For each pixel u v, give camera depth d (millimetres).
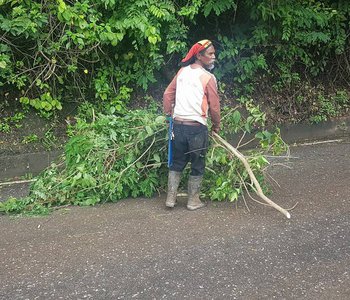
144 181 5391
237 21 7883
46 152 6488
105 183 5246
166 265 3873
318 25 8125
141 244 4258
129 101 7312
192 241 4293
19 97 6641
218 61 7797
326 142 8117
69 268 3855
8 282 3652
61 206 5234
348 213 4867
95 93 7047
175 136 4934
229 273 3738
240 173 5371
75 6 6324
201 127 4910
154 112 7145
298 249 4113
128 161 5316
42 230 4605
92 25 6391
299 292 3471
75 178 5137
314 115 8398
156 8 6570
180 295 3445
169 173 5047
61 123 6793
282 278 3662
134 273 3758
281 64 8281
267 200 4789
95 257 4031
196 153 4910
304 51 8359
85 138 5477
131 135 5543
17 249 4203
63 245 4270
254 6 7547
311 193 5480
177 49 7004
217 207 5141
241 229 4531
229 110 6098
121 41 6953
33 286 3592
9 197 5609
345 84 9109
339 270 3766
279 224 4629
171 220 4785
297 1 7781
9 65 6312
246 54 8039
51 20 6391
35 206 5133
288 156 5898
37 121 6656
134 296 3441
